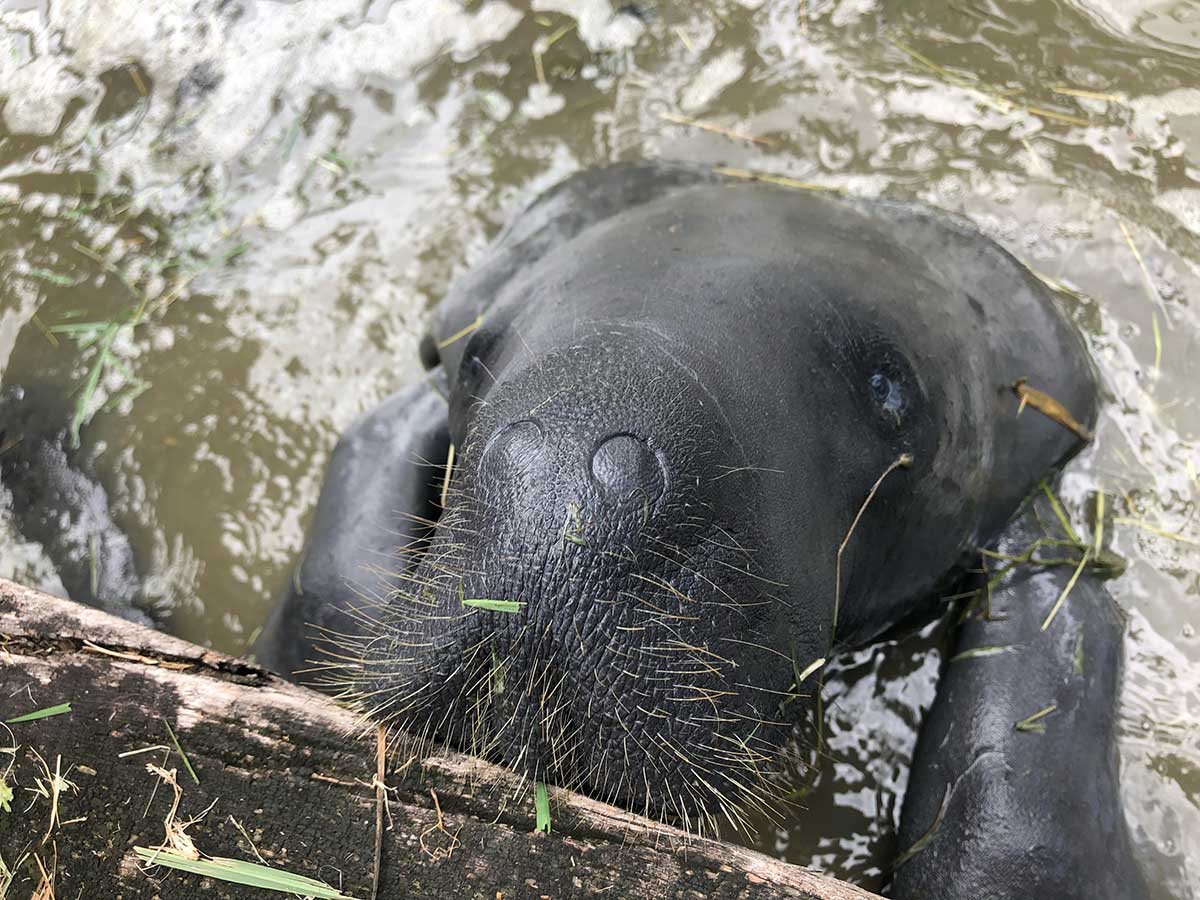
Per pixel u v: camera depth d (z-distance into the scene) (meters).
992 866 0.75
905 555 0.80
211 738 0.61
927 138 1.17
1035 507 0.92
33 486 1.06
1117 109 1.16
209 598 1.00
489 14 1.33
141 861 0.60
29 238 1.22
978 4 1.25
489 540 0.52
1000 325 0.90
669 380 0.55
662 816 0.57
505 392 0.57
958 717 0.82
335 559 0.88
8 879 0.61
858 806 0.86
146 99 1.31
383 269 1.16
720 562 0.53
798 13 1.27
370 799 0.59
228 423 1.09
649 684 0.52
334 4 1.36
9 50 1.36
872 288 0.75
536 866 0.58
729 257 0.71
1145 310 1.03
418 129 1.26
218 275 1.18
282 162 1.25
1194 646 0.88
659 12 1.30
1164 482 0.94
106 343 1.14
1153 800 0.83
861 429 0.68
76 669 0.63
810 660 0.63
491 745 0.56
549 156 1.22
